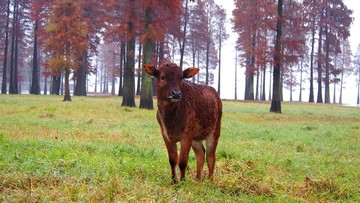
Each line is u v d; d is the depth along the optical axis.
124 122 17.11
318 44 56.69
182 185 7.12
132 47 28.50
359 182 8.65
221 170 8.63
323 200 7.16
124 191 6.28
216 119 8.07
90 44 48.19
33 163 7.60
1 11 55.00
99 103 30.28
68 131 13.53
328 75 58.75
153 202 5.80
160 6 24.98
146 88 26.78
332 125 21.92
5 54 55.44
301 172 9.43
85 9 46.09
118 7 27.05
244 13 48.81
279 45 30.08
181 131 7.19
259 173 8.84
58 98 38.81
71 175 7.07
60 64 33.03
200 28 52.75
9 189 6.04
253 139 14.52
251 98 53.81
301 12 49.94
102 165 7.96
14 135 11.95
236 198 6.75
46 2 46.19
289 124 21.23
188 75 7.52
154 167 8.54
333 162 10.95
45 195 5.76
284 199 6.91
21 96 40.84
